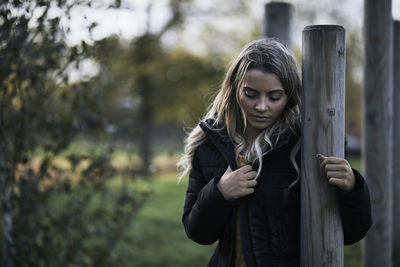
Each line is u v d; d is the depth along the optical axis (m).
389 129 2.93
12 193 2.50
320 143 1.30
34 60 2.31
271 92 1.34
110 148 2.97
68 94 2.68
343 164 1.25
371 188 2.98
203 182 1.56
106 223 3.12
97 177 2.95
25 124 2.46
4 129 2.32
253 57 1.37
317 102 1.30
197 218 1.42
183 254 4.39
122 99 3.67
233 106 1.49
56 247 2.77
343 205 1.29
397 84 3.59
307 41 1.31
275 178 1.41
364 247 3.08
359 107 11.12
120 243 4.57
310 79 1.31
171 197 7.82
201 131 1.57
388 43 2.81
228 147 1.48
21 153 2.50
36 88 2.37
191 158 1.59
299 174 1.39
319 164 1.31
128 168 3.41
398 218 3.74
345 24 10.77
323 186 1.31
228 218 1.47
